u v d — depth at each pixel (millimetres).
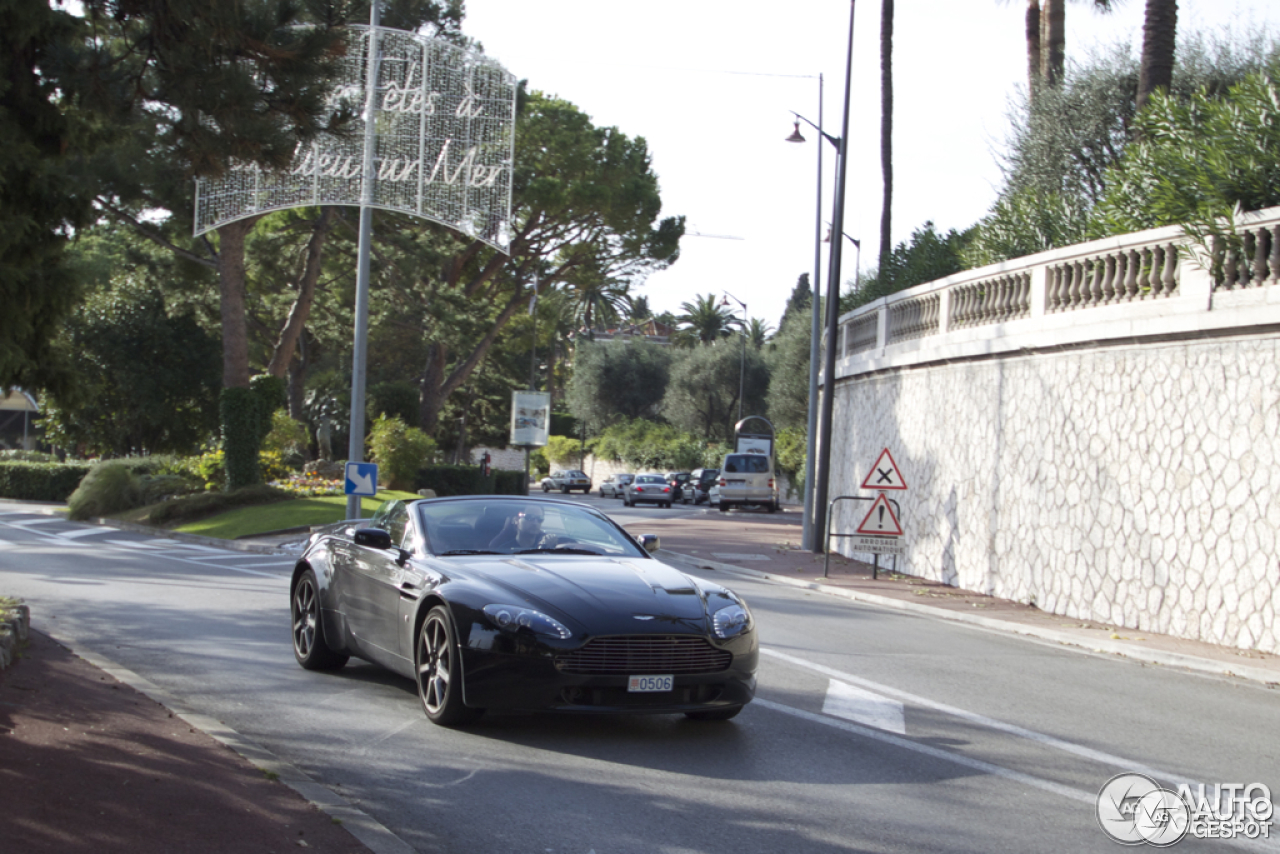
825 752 6895
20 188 7410
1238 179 14219
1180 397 13531
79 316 38094
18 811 4797
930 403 20359
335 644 8844
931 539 19812
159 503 30141
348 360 56531
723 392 73312
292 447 39406
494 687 6703
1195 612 12992
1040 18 30359
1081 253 15648
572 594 6953
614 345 83812
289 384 46625
